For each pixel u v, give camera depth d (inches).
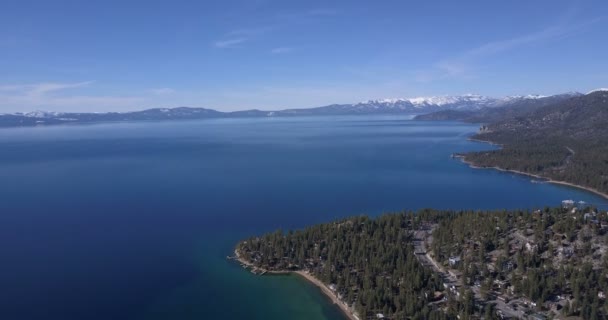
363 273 6003.9
